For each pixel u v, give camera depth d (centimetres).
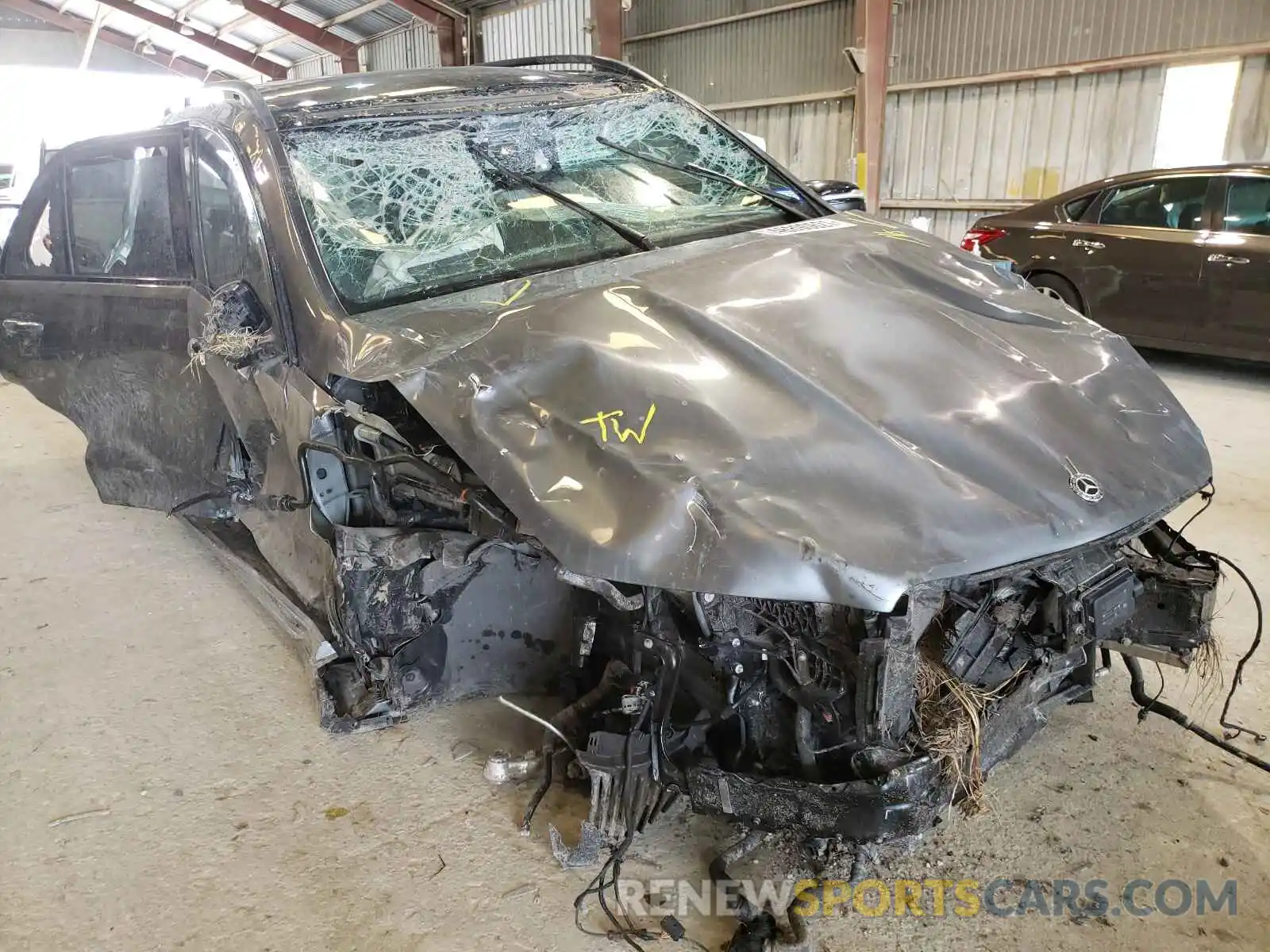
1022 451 194
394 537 224
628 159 310
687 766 192
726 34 1200
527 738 263
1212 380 634
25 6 2028
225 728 273
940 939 191
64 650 320
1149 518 195
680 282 229
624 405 191
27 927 202
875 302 232
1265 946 188
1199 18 815
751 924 190
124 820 235
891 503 174
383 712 258
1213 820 223
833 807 175
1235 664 284
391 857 220
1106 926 193
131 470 372
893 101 1057
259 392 258
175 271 321
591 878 211
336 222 256
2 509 454
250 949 194
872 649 168
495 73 330
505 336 211
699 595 186
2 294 404
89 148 363
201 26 1984
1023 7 925
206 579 374
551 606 243
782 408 191
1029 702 202
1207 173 628
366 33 1784
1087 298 689
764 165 335
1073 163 928
